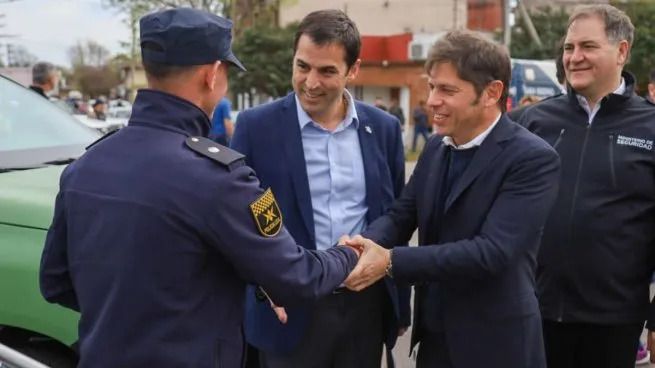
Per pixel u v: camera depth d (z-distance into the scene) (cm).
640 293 257
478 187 202
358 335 247
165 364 152
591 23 249
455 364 209
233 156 160
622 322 254
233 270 164
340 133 244
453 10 2805
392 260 201
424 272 199
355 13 2958
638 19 2269
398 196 260
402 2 2905
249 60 2462
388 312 255
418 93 2477
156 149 156
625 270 251
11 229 248
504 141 202
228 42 167
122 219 153
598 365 266
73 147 334
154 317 152
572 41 254
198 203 152
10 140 318
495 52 197
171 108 161
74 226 161
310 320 238
